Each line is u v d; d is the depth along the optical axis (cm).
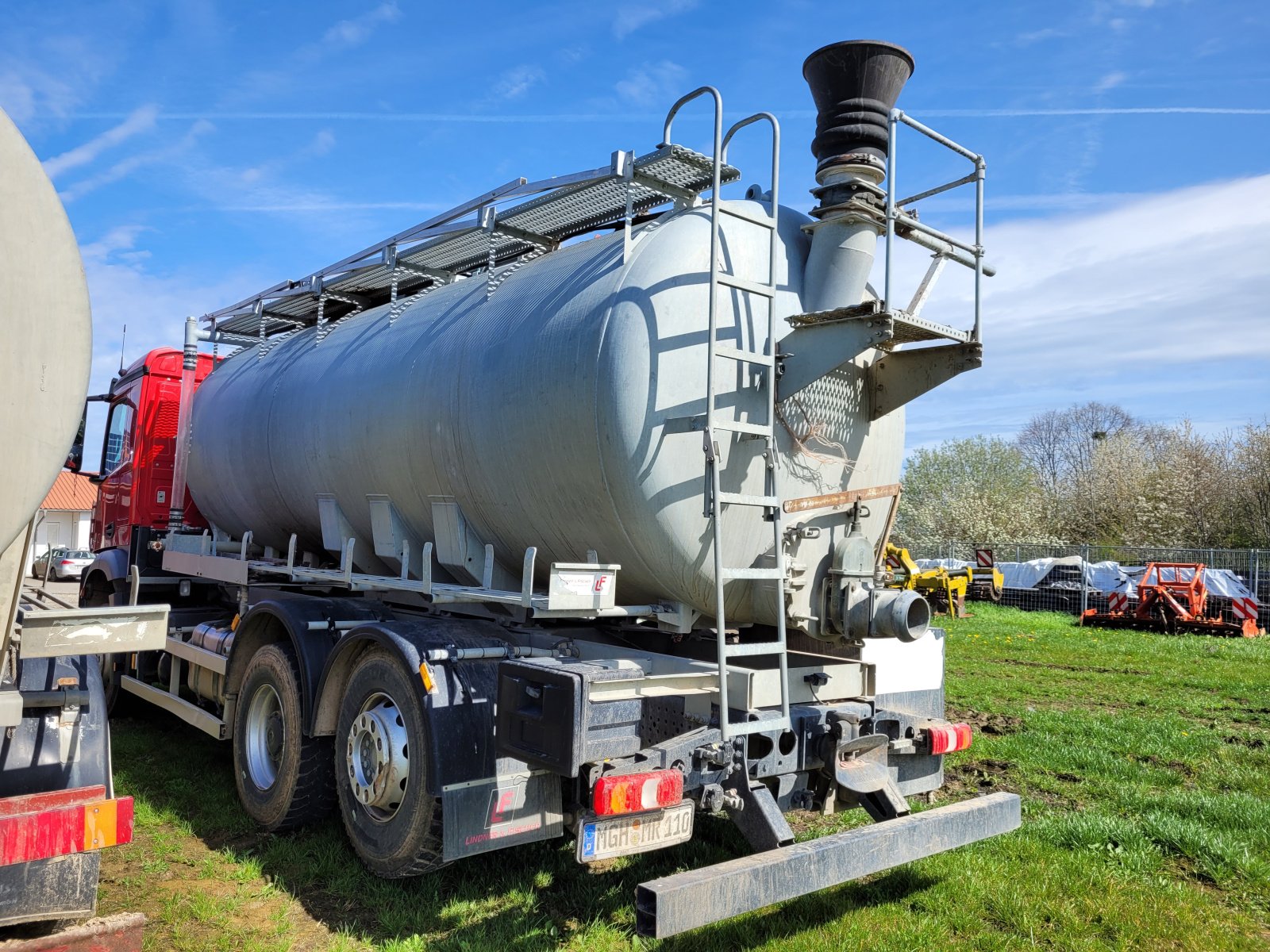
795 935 366
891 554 2070
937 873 431
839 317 366
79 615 267
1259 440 3262
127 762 627
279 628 522
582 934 362
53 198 226
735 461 375
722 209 387
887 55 399
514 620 459
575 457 376
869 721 408
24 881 267
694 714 368
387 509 511
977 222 409
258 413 638
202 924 370
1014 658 1312
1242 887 427
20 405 221
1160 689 1036
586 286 395
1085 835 482
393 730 400
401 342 512
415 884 407
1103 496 3756
